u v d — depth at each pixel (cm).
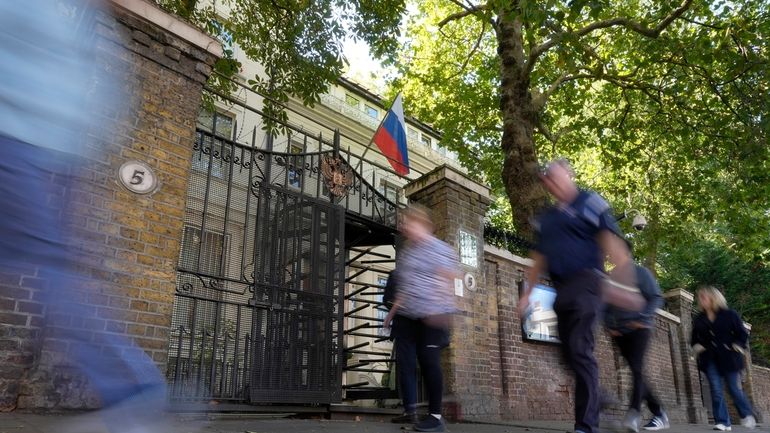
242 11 1067
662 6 1213
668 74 1380
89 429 286
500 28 1403
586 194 386
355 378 1256
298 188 884
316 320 662
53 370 385
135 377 278
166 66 514
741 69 1216
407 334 509
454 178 804
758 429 706
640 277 523
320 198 727
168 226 480
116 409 271
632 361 522
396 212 856
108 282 429
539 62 1503
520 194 1230
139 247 455
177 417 464
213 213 705
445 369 701
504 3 891
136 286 446
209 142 709
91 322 262
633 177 1833
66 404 384
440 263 505
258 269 629
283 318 635
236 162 662
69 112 151
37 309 388
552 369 876
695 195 1606
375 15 1032
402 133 949
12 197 142
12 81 136
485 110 1819
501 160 1886
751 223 1491
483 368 743
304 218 696
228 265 710
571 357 362
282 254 654
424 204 815
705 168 1677
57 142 149
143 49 499
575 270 368
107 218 441
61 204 162
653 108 1574
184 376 570
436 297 495
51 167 149
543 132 1495
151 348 443
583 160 2112
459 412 674
